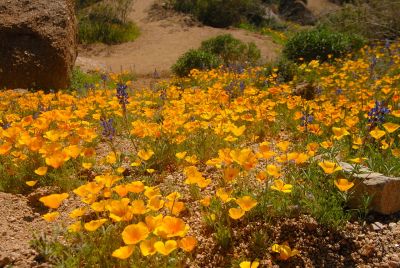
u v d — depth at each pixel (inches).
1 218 125.1
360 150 156.3
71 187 144.3
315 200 120.3
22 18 394.6
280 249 100.9
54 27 400.5
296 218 118.0
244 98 248.2
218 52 613.0
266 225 115.6
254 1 1063.6
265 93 261.4
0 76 384.5
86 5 960.9
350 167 135.6
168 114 219.0
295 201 122.8
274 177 135.7
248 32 925.8
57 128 203.2
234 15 1008.9
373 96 256.8
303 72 416.2
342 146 164.7
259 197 122.3
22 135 148.4
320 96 273.3
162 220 92.4
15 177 148.9
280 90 262.5
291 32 943.0
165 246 83.0
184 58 534.0
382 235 114.1
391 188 121.8
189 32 869.2
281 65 407.5
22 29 390.3
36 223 124.0
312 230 114.9
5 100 284.4
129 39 812.6
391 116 198.7
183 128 197.8
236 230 115.7
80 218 126.1
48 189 145.3
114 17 875.4
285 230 114.7
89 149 137.0
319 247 111.5
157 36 843.4
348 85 302.0
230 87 269.7
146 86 471.8
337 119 198.1
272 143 191.0
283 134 212.2
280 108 253.3
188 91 298.0
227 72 405.4
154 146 168.9
